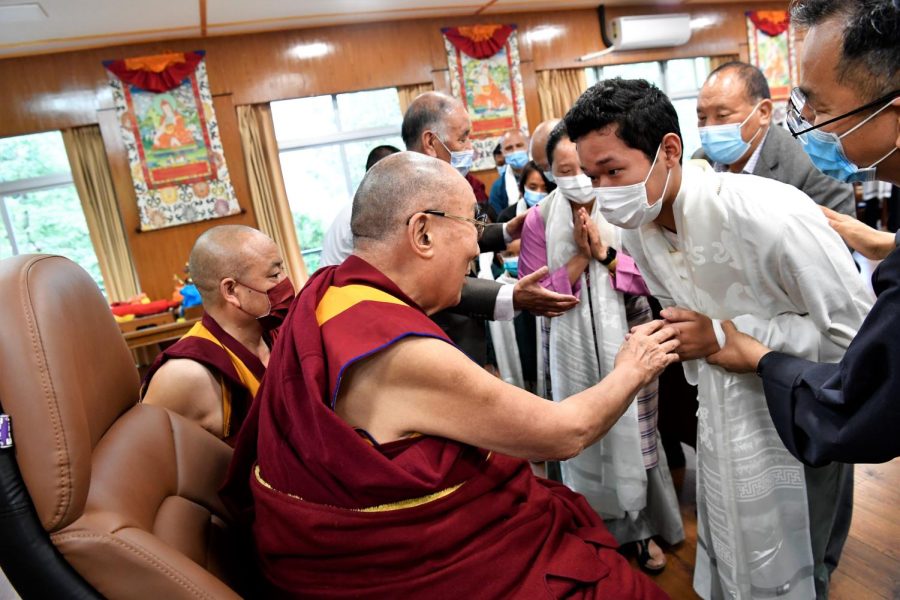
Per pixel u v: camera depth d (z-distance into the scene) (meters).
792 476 1.08
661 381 2.00
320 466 0.78
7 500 0.60
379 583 0.78
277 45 5.34
